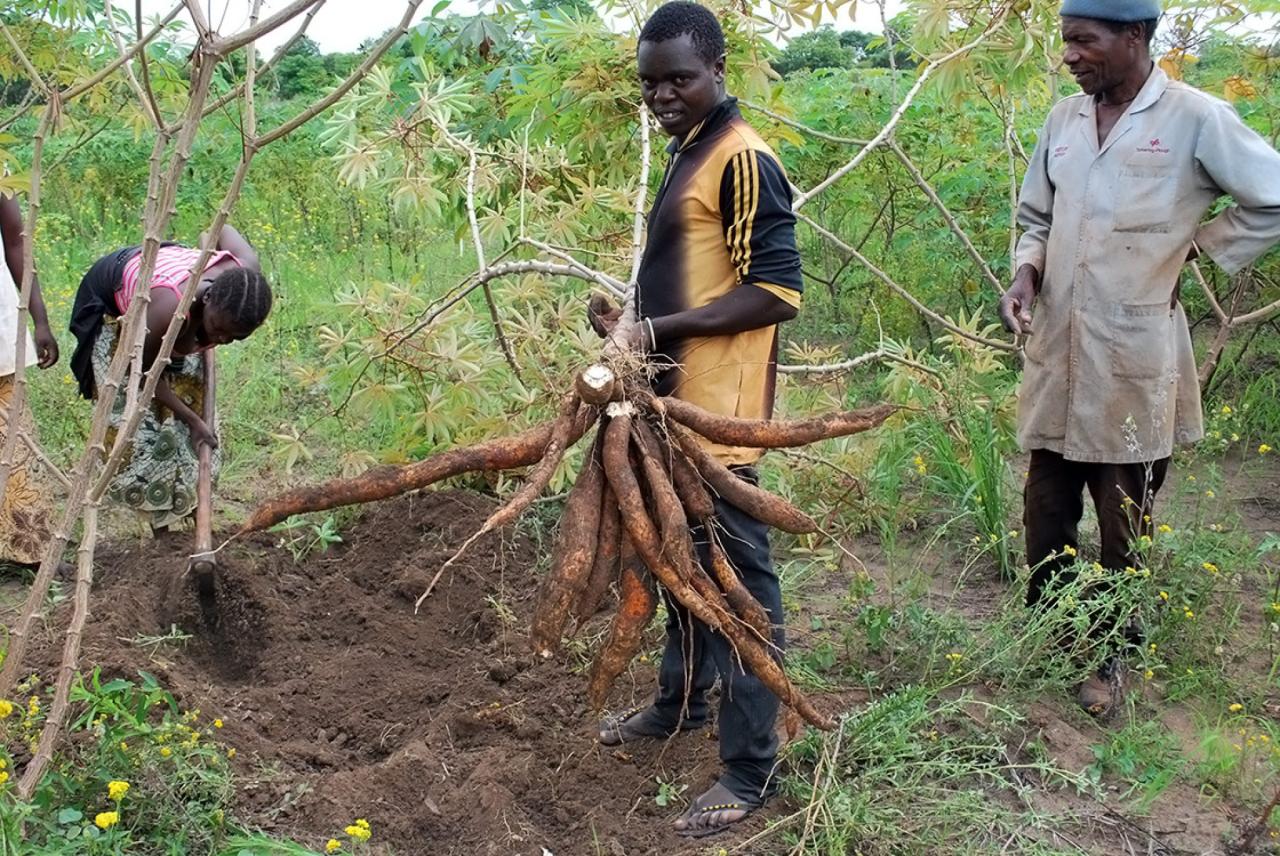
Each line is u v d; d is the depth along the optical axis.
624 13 4.50
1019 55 4.60
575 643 3.82
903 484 5.27
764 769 3.00
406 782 3.14
